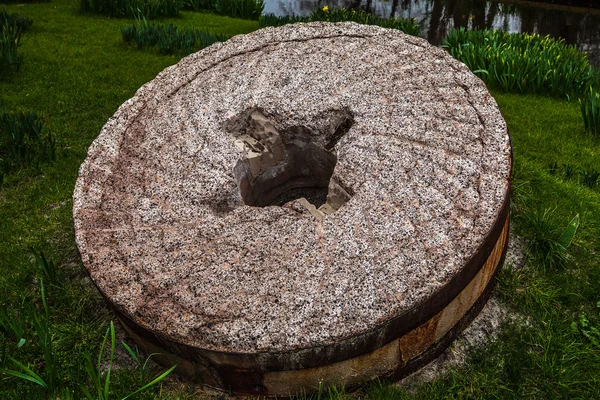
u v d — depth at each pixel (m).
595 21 9.12
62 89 4.70
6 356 2.23
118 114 2.80
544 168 3.63
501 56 4.77
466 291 2.09
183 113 2.74
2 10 6.57
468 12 10.02
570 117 4.32
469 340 2.33
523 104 4.55
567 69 4.73
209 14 7.86
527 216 2.92
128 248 2.17
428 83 2.60
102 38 5.98
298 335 1.80
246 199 2.73
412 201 2.13
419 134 2.37
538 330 2.39
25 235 3.07
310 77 2.77
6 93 4.55
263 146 2.75
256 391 1.99
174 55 5.51
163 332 1.90
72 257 2.91
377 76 2.69
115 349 2.32
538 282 2.58
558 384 2.12
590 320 2.44
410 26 6.11
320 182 3.04
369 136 2.42
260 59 2.96
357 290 1.88
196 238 2.17
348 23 3.06
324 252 2.02
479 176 2.18
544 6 10.11
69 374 2.12
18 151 3.56
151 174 2.48
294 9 10.07
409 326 1.91
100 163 2.55
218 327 1.85
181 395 2.08
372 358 1.95
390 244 2.00
